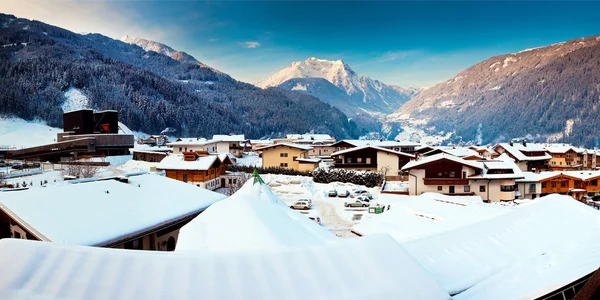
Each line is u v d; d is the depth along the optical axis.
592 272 8.94
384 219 20.55
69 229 14.35
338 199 39.75
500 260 11.86
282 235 12.73
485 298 9.55
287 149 57.19
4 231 16.72
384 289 7.23
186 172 42.00
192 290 6.83
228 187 46.06
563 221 14.23
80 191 17.98
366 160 53.41
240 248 11.77
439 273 11.10
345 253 8.12
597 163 80.31
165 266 7.34
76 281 6.63
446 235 13.45
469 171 40.16
